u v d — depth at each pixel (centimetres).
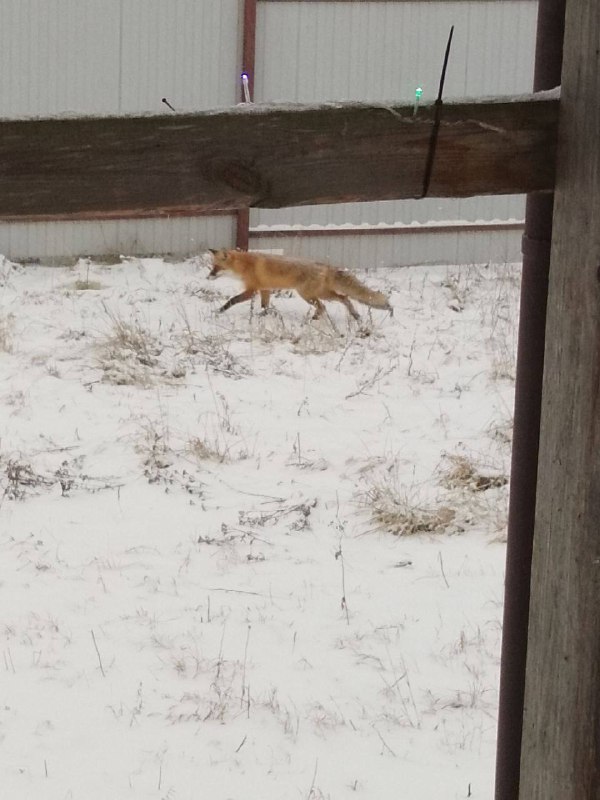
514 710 271
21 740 577
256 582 761
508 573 269
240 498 904
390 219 1747
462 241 1778
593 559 231
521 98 239
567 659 239
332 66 1716
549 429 242
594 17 225
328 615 717
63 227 1667
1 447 987
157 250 1706
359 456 986
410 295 1570
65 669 645
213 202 229
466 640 685
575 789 239
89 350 1269
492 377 1221
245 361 1259
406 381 1205
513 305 1534
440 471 940
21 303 1463
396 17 1716
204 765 557
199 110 227
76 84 1659
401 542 828
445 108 235
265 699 616
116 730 586
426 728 593
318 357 1280
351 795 535
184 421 1066
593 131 226
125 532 836
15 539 818
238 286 1585
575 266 232
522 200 1792
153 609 720
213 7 1675
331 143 232
